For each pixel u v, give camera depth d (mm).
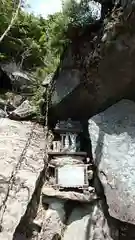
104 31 7180
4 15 11984
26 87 11414
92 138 7883
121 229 6855
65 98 8766
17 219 5574
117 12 6922
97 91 8234
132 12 6441
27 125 9125
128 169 7094
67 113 9141
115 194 6852
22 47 12539
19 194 6051
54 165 7445
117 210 6645
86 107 8797
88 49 8062
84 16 8062
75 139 8195
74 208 7094
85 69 8117
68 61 8828
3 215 5559
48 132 9008
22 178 6379
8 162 6828
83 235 6688
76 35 8352
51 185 7219
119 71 7621
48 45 11266
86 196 6969
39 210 6750
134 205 6602
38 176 6660
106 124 7961
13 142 7766
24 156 7215
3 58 11930
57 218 6766
